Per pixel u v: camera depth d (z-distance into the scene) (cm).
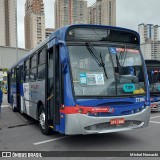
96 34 765
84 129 695
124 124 736
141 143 771
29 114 1204
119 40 794
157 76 1556
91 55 744
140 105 764
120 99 729
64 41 732
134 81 772
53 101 798
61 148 748
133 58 796
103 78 734
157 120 1205
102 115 709
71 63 721
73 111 694
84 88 712
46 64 868
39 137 909
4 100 2928
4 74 4962
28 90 1220
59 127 751
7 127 1141
